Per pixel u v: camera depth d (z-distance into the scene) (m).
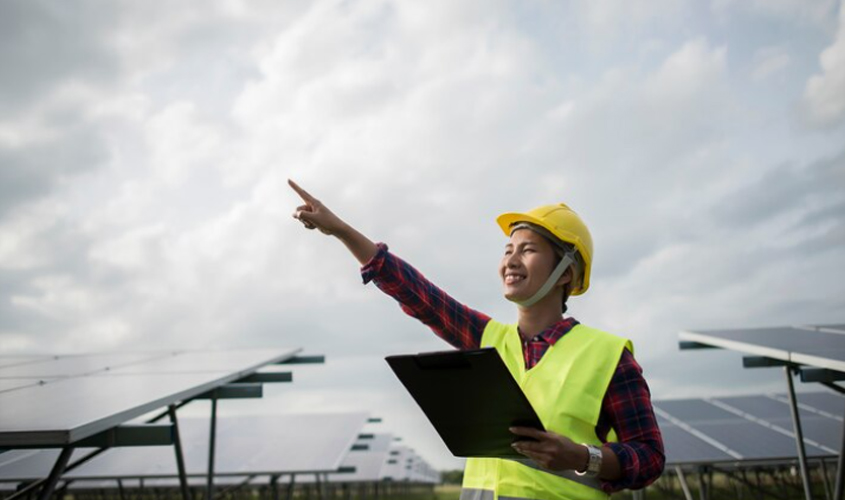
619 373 2.19
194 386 4.04
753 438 7.29
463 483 2.41
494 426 1.90
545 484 2.15
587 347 2.26
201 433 8.94
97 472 6.91
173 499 10.98
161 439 3.37
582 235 2.40
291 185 2.51
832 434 7.39
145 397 3.52
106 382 4.29
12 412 3.08
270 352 6.59
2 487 7.00
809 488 5.01
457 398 1.84
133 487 9.42
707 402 9.68
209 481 5.56
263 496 11.27
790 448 6.86
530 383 2.28
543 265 2.34
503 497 2.19
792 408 5.14
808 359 4.05
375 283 2.57
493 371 1.69
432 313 2.58
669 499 11.84
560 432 2.15
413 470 17.12
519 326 2.48
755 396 10.10
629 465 1.96
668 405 9.65
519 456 2.03
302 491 12.84
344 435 8.53
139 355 6.54
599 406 2.15
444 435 2.02
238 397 5.50
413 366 1.79
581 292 2.52
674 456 6.65
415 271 2.60
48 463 6.95
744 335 5.57
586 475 1.99
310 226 2.52
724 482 12.55
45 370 5.12
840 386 5.00
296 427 9.23
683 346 6.13
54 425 2.75
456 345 2.65
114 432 3.33
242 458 7.50
